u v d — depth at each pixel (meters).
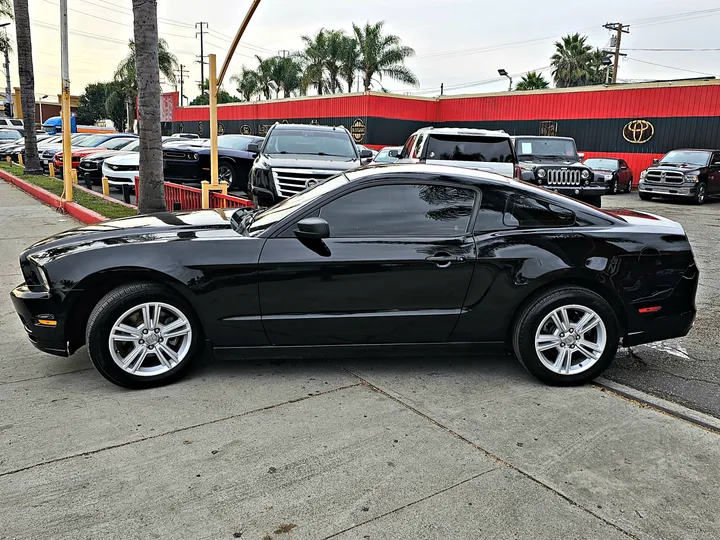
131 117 46.94
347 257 4.05
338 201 4.18
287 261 4.02
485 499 2.91
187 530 2.67
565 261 4.12
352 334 4.18
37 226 10.84
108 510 2.79
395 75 40.50
